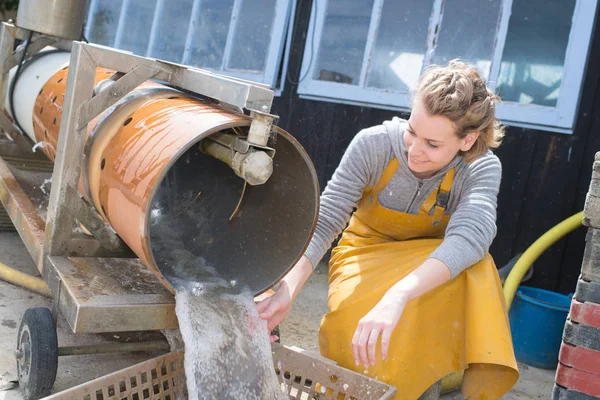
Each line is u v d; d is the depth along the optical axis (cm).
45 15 303
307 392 193
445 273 180
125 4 471
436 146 183
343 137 403
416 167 192
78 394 156
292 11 412
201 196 221
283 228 196
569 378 189
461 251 184
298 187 190
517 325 298
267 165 167
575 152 338
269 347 178
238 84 175
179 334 189
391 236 224
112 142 194
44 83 286
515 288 302
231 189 215
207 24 438
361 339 166
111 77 226
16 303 267
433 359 191
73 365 222
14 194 264
